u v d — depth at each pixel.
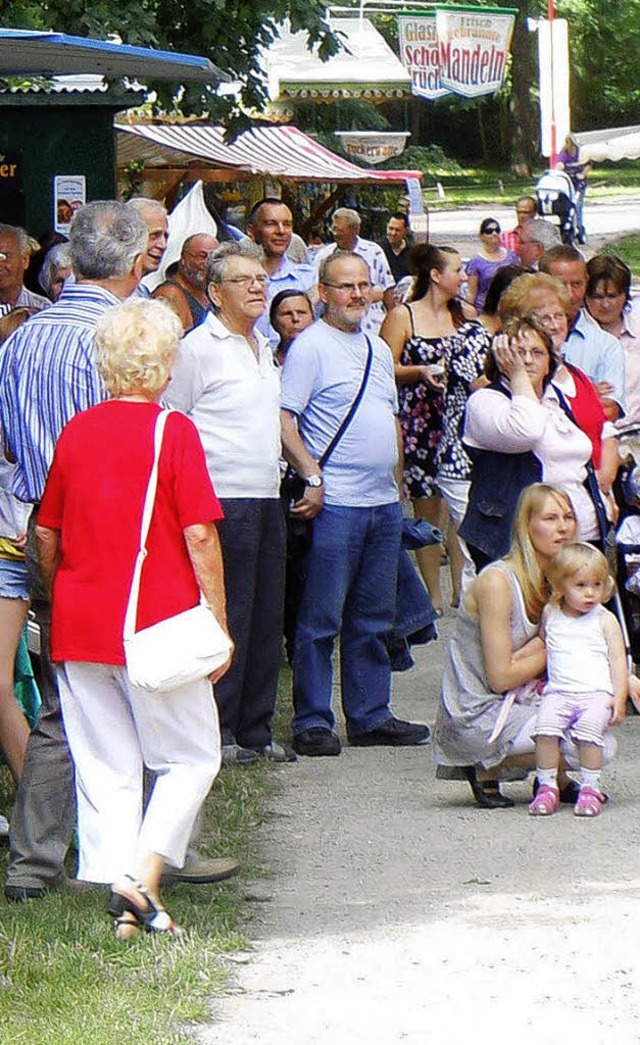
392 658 15.13
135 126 31.42
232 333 12.82
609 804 12.08
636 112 113.44
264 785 12.71
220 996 8.37
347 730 14.13
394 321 17.30
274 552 13.23
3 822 11.09
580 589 11.68
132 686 8.92
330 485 13.70
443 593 19.86
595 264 15.62
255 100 23.62
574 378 13.66
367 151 48.62
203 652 8.83
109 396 9.58
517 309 13.45
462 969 8.73
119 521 8.91
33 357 9.71
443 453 17.42
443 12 46.97
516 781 12.73
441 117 114.94
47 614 9.73
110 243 9.81
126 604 8.87
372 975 8.66
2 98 18.03
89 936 8.95
